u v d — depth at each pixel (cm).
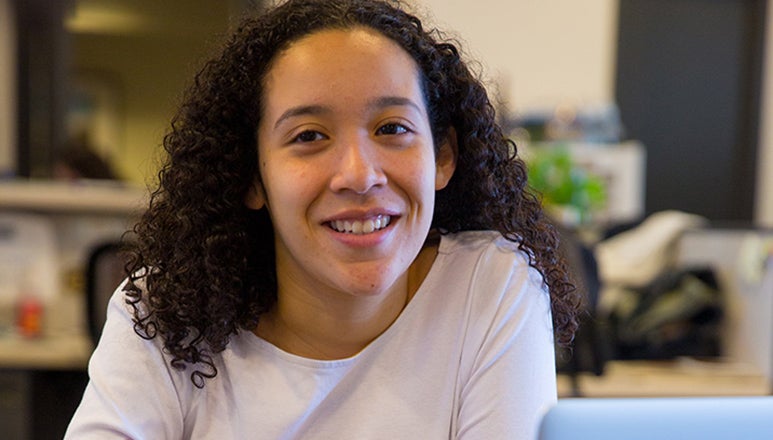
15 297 319
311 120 95
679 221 334
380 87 95
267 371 103
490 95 113
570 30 618
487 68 134
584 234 333
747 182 646
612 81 630
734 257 317
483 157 111
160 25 376
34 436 296
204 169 105
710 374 298
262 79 100
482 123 110
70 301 322
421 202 98
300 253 98
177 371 103
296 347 106
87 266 278
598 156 411
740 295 314
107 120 380
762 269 304
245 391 103
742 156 647
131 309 103
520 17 614
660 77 638
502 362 105
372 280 96
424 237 100
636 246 330
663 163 643
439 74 103
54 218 323
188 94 108
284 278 104
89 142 379
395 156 96
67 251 324
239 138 104
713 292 321
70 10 374
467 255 110
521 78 618
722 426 67
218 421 104
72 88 378
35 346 296
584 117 445
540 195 118
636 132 638
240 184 105
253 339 104
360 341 105
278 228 100
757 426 68
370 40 97
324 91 94
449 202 114
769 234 313
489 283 108
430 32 106
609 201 409
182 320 102
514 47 616
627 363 314
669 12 634
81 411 100
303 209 96
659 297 322
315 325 104
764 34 636
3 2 370
